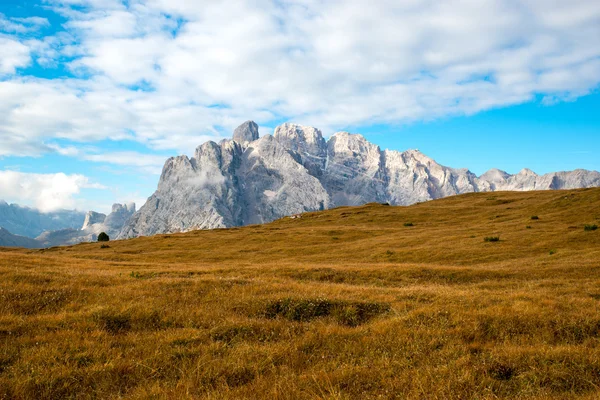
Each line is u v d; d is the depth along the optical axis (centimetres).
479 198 10281
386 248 4919
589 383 841
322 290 1823
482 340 1136
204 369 916
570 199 6900
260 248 5928
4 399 789
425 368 926
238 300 1544
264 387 824
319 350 1063
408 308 1491
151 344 1077
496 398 773
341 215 9681
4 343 1042
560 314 1294
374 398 780
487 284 2247
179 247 6562
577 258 3212
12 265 2439
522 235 4662
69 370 895
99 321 1238
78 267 2831
